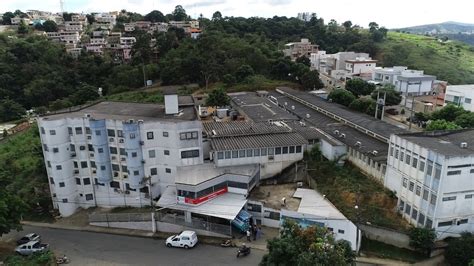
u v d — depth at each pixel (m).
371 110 79.88
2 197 46.22
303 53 146.12
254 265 39.97
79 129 53.22
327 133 63.62
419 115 80.44
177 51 124.88
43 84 113.00
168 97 56.25
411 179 42.91
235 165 52.81
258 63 120.19
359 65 120.50
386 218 44.38
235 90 106.12
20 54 123.56
